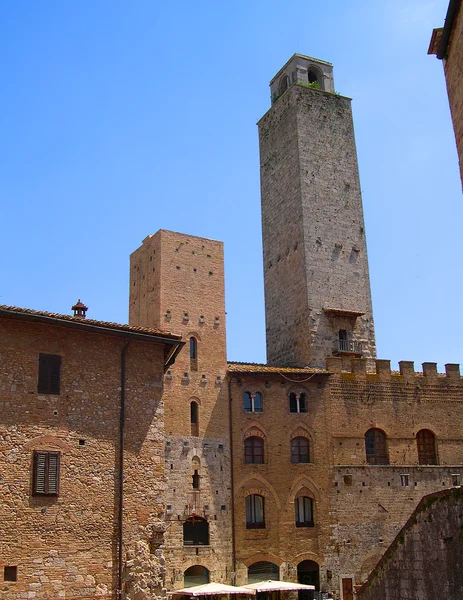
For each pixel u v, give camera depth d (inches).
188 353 2223.2
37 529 1219.2
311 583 2167.8
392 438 2378.2
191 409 2182.6
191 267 2330.2
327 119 2982.3
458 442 2456.9
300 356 2662.4
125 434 1371.8
